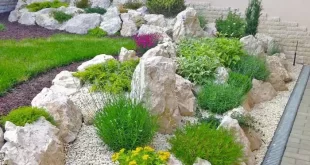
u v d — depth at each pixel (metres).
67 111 2.71
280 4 6.64
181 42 4.87
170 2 6.66
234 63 4.46
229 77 3.97
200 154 2.46
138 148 2.31
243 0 6.88
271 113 3.96
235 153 2.53
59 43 5.32
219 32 6.05
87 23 6.46
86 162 2.47
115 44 5.36
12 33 6.12
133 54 4.15
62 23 6.68
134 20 6.36
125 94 3.35
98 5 7.34
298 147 3.26
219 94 3.49
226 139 2.60
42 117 2.54
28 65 4.08
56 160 2.34
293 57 6.71
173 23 6.24
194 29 5.73
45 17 6.78
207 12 7.11
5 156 2.15
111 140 2.54
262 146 3.23
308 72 5.86
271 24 6.73
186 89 3.39
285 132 3.49
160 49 3.77
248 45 4.99
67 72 3.72
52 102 2.72
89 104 3.15
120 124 2.53
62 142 2.57
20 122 2.46
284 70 5.07
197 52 4.30
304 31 6.57
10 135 2.28
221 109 3.42
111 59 3.97
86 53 4.71
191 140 2.54
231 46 4.60
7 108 3.03
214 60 4.13
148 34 5.42
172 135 2.92
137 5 7.11
